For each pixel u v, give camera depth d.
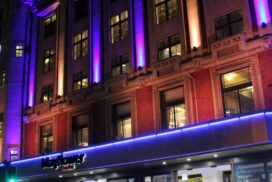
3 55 33.06
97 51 27.02
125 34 25.72
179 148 19.00
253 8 19.97
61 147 27.25
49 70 30.72
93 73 26.73
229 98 19.70
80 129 26.73
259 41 18.88
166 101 22.31
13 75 31.56
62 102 28.02
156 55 23.45
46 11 32.28
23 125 30.55
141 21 24.81
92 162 22.84
